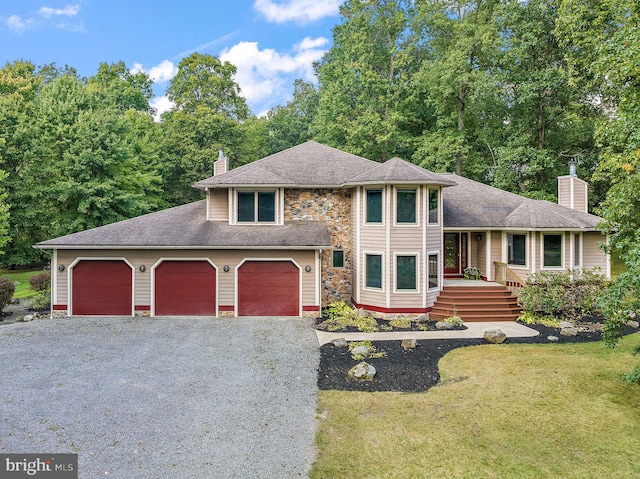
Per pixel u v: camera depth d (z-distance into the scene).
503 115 28.81
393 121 30.12
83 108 27.70
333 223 17.72
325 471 5.80
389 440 6.68
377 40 33.41
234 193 17.08
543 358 10.85
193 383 9.09
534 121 27.42
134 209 27.45
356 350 11.36
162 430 6.93
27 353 11.06
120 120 29.30
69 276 15.59
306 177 17.72
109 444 6.45
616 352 11.33
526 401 8.15
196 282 15.85
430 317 15.70
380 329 14.19
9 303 17.14
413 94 30.62
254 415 7.55
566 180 20.80
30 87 31.16
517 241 17.78
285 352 11.45
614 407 7.84
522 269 17.48
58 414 7.46
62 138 25.62
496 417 7.48
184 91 40.66
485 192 20.62
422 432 6.94
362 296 16.44
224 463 5.96
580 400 8.16
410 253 15.62
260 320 15.28
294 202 17.72
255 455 6.20
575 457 6.18
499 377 9.48
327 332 13.68
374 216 16.12
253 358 10.90
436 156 29.11
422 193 15.59
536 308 15.60
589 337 13.00
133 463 5.93
